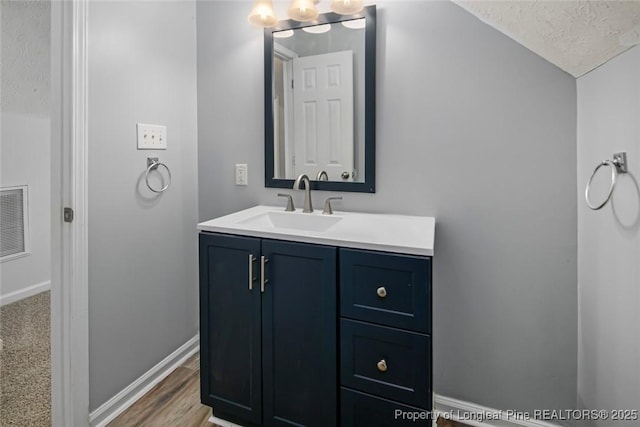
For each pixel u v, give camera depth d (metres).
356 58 1.70
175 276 1.96
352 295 1.27
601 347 1.21
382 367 1.25
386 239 1.28
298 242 1.34
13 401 1.67
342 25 1.71
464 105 1.53
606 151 1.14
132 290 1.70
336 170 1.78
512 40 1.44
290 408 1.41
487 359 1.57
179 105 1.94
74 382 1.44
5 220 2.72
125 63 1.61
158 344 1.87
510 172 1.48
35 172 2.89
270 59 1.86
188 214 2.04
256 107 1.92
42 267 2.97
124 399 1.67
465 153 1.54
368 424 1.29
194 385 1.83
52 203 1.42
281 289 1.38
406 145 1.64
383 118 1.67
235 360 1.49
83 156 1.43
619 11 0.89
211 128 2.03
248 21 1.75
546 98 1.41
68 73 1.38
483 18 1.29
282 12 1.85
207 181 2.07
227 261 1.47
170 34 1.86
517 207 1.48
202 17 2.01
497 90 1.48
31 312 2.63
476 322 1.58
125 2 1.61
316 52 1.77
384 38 1.64
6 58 2.57
